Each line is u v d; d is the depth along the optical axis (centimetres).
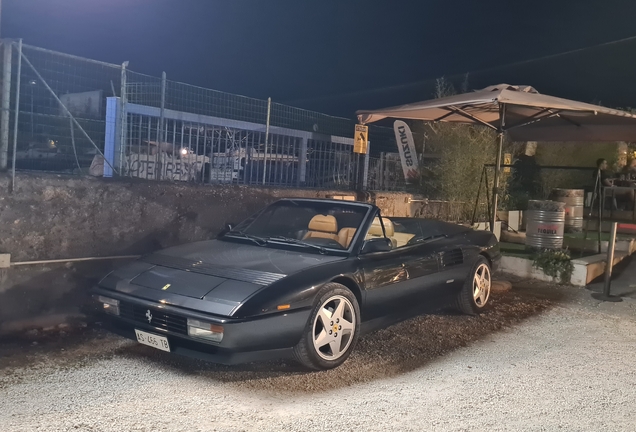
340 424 383
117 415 382
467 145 1200
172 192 699
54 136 634
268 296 450
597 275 945
